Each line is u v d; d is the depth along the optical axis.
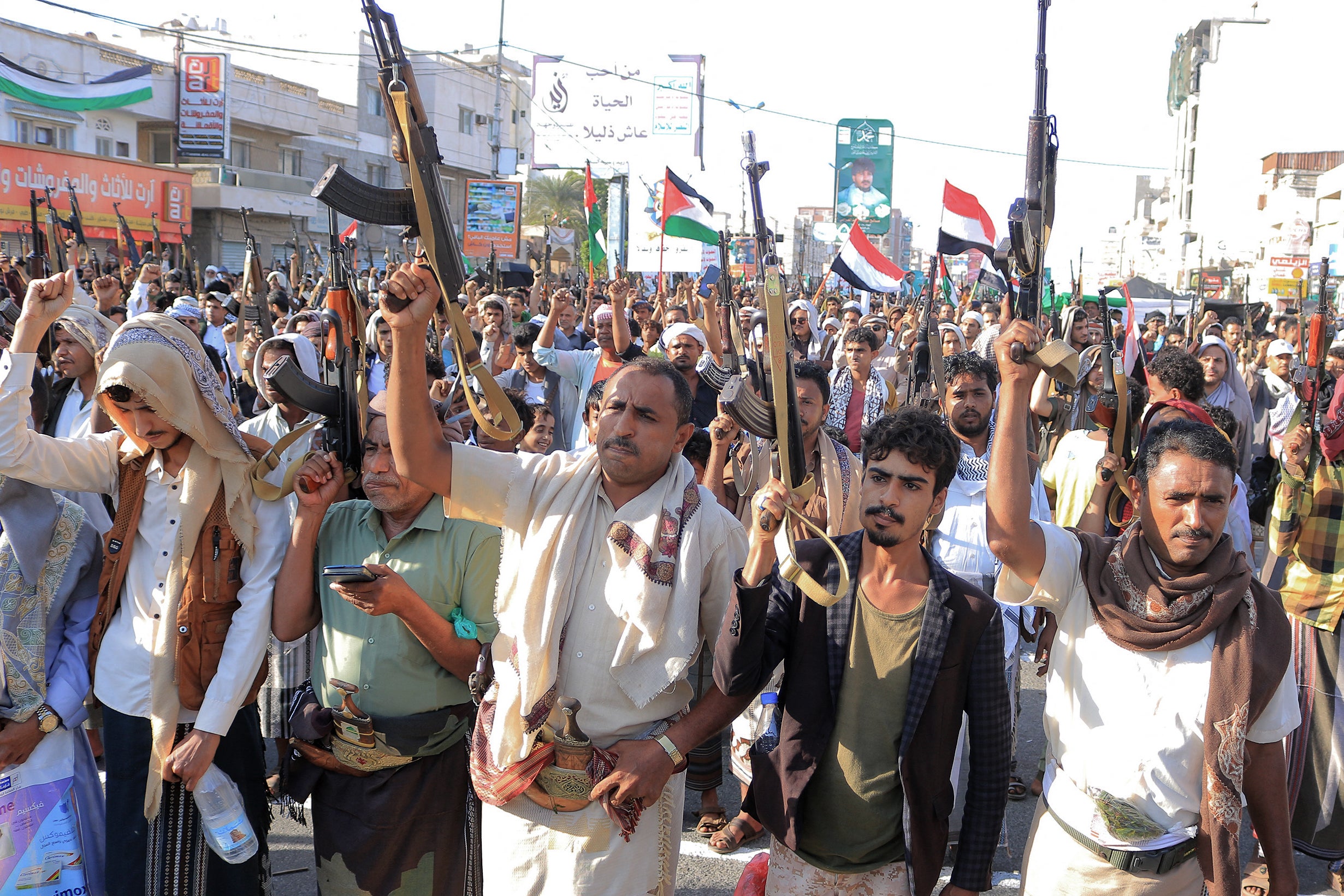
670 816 2.57
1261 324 15.40
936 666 2.44
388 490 2.83
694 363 6.20
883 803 2.51
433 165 2.08
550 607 2.40
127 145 32.59
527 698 2.38
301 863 3.96
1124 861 2.32
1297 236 31.42
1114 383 4.02
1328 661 3.79
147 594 2.89
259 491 2.86
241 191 32.03
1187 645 2.27
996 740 2.49
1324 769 3.80
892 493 2.42
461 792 2.92
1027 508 2.36
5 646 2.92
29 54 28.42
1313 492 3.75
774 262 2.26
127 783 2.88
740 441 4.66
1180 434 2.27
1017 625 4.12
